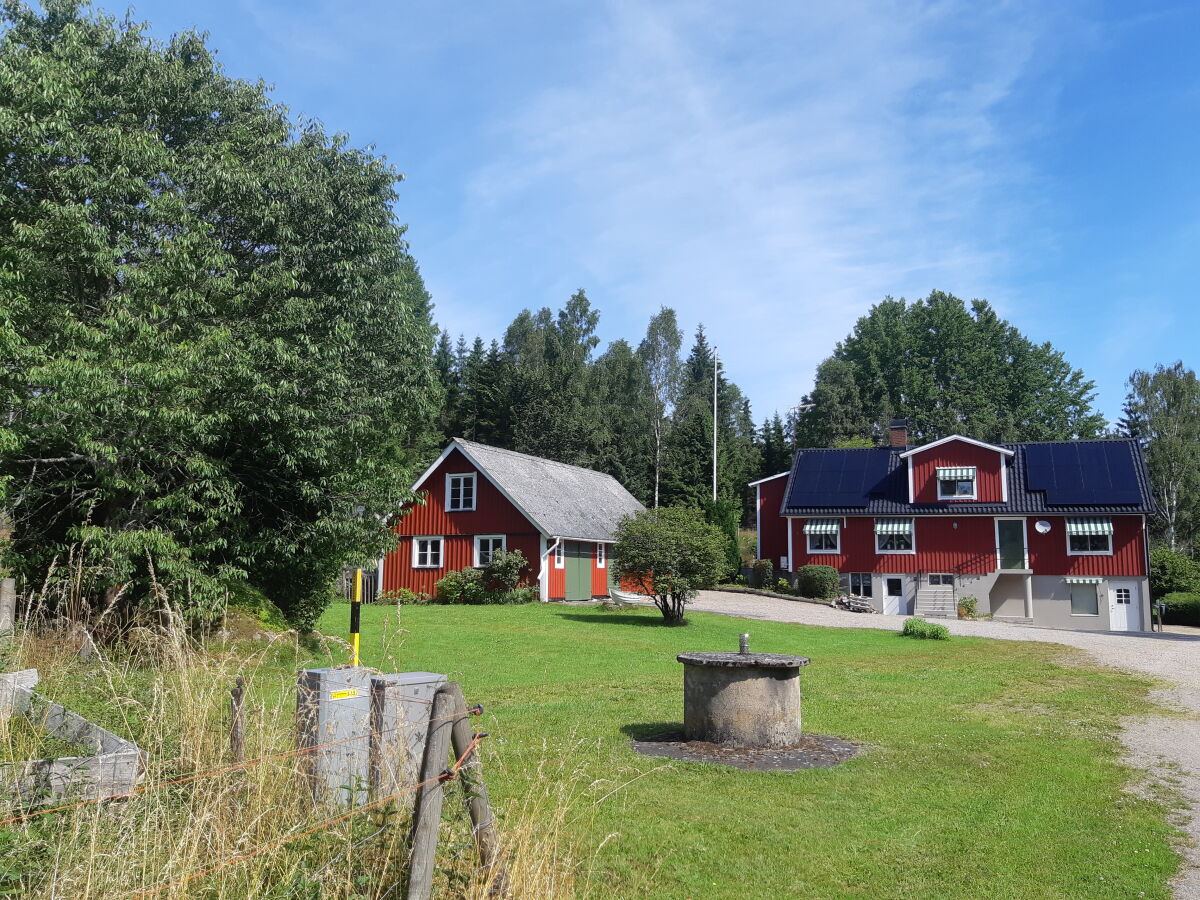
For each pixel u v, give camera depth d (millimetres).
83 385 12602
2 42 16359
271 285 16469
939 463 40625
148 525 15391
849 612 35156
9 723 6695
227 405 15117
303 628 18703
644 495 66250
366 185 19016
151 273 14461
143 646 10398
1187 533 58844
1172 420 60250
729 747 9672
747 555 58688
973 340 76125
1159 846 6672
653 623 26250
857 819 7242
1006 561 39125
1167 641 25141
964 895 5730
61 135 14797
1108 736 10836
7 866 4148
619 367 73750
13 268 14172
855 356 82750
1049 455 41000
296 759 5680
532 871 4660
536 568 34094
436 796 4203
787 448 77000
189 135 18375
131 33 17641
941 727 11125
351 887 4305
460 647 19062
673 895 5609
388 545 19281
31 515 15102
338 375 16453
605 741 9953
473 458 35438
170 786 5246
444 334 75812
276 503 17781
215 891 4324
